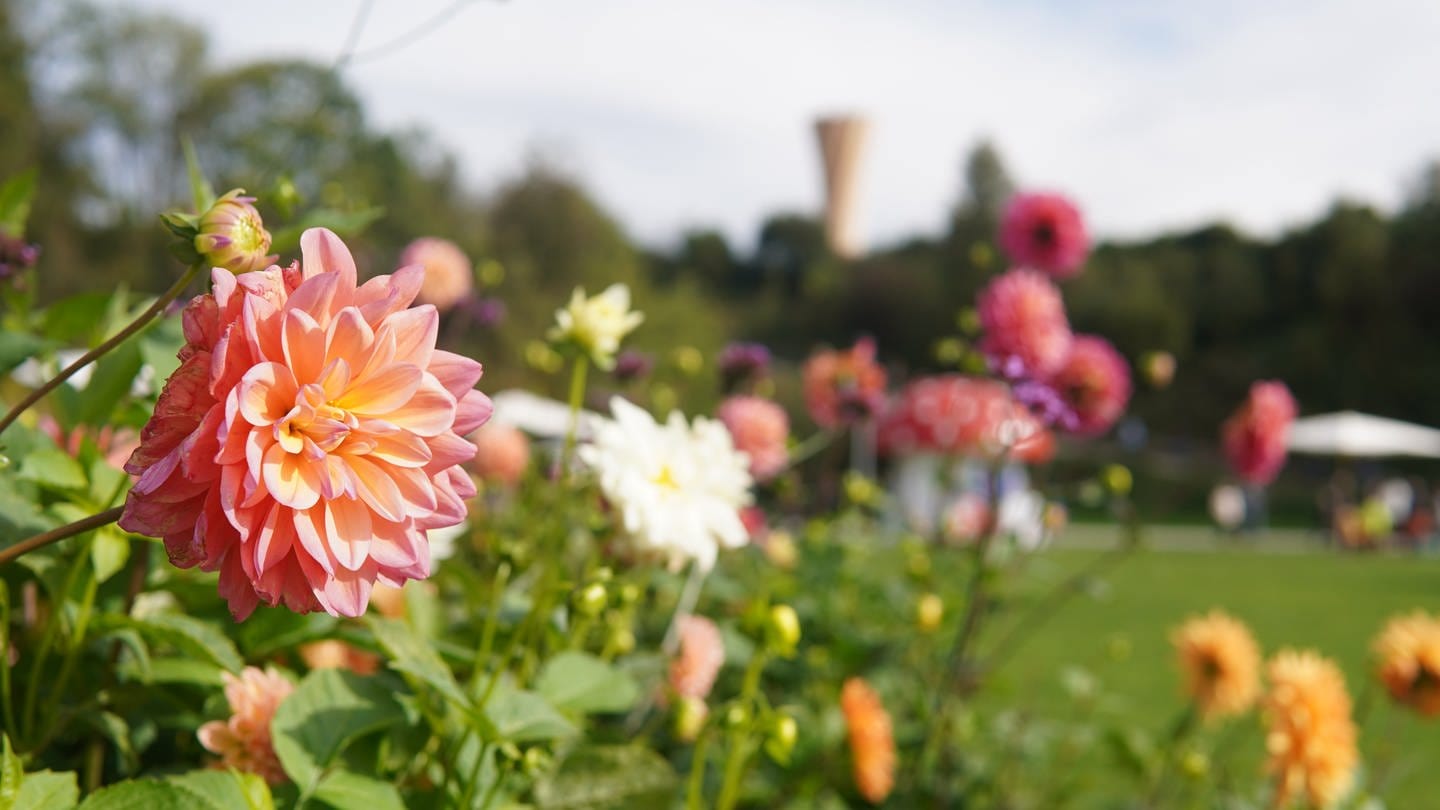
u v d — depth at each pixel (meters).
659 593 2.59
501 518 2.59
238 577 0.78
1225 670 2.89
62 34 23.23
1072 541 20.12
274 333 0.78
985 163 52.84
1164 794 3.08
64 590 1.07
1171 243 54.03
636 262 32.84
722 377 3.29
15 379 1.54
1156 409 44.06
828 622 2.82
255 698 1.11
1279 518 29.50
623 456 1.53
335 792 1.00
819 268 57.34
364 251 2.41
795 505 3.54
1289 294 48.59
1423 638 2.73
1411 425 42.34
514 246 29.66
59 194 22.53
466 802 1.11
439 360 0.85
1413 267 44.19
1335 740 2.50
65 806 0.86
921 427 3.73
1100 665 7.14
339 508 0.80
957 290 50.88
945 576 3.18
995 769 3.08
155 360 1.15
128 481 1.12
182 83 23.30
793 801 2.36
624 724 2.01
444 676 1.06
